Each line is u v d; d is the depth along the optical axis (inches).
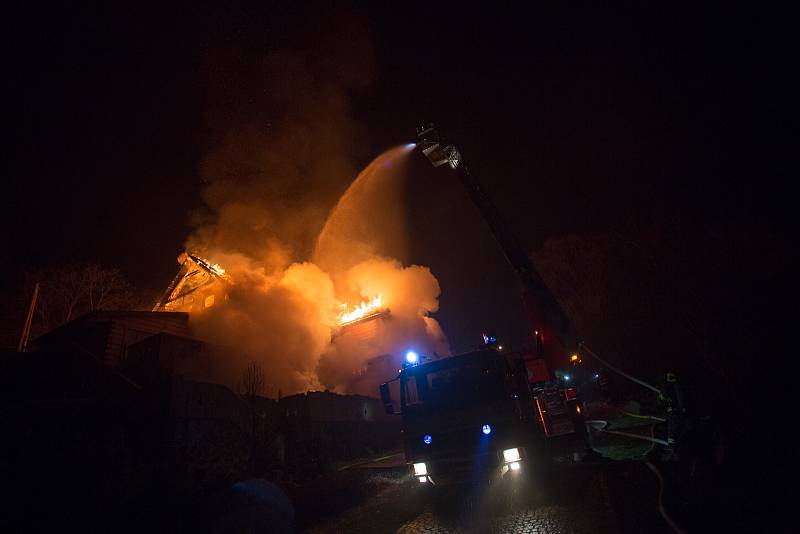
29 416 319.9
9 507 238.7
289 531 255.8
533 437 288.5
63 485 267.6
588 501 221.3
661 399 262.8
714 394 404.8
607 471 278.7
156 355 535.8
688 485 208.8
